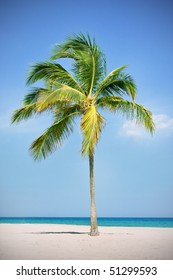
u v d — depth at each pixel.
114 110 19.92
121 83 19.75
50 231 24.36
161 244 16.42
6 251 14.52
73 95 18.39
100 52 19.94
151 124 19.38
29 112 19.69
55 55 19.91
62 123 19.53
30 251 14.49
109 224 74.31
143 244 16.39
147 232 22.59
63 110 20.11
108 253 13.97
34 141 19.36
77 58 19.97
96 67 20.12
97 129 17.17
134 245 16.06
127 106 19.45
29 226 31.22
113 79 19.83
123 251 14.41
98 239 18.12
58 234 20.88
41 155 19.52
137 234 20.91
